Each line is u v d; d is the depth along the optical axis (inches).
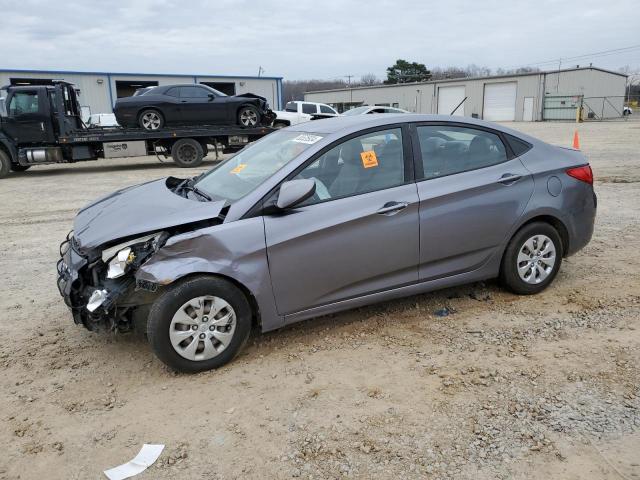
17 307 192.2
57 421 123.4
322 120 182.7
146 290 136.8
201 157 677.3
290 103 964.6
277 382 136.6
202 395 132.0
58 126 610.5
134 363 149.1
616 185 405.1
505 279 181.2
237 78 1549.0
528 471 102.1
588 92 2018.9
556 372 136.0
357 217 149.9
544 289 189.9
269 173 153.0
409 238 158.1
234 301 141.1
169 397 131.8
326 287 150.9
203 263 136.0
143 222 141.8
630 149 684.7
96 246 137.8
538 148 184.1
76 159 625.9
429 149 166.1
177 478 104.0
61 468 107.8
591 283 196.4
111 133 630.5
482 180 168.4
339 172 154.3
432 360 144.9
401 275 161.3
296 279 146.2
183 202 151.6
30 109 597.3
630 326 160.4
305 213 146.1
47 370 146.2
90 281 144.3
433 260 164.7
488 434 113.1
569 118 1871.3
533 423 116.1
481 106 2085.4
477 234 169.2
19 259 257.1
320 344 156.1
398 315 174.1
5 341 164.2
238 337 143.9
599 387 128.6
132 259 136.6
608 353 144.5
